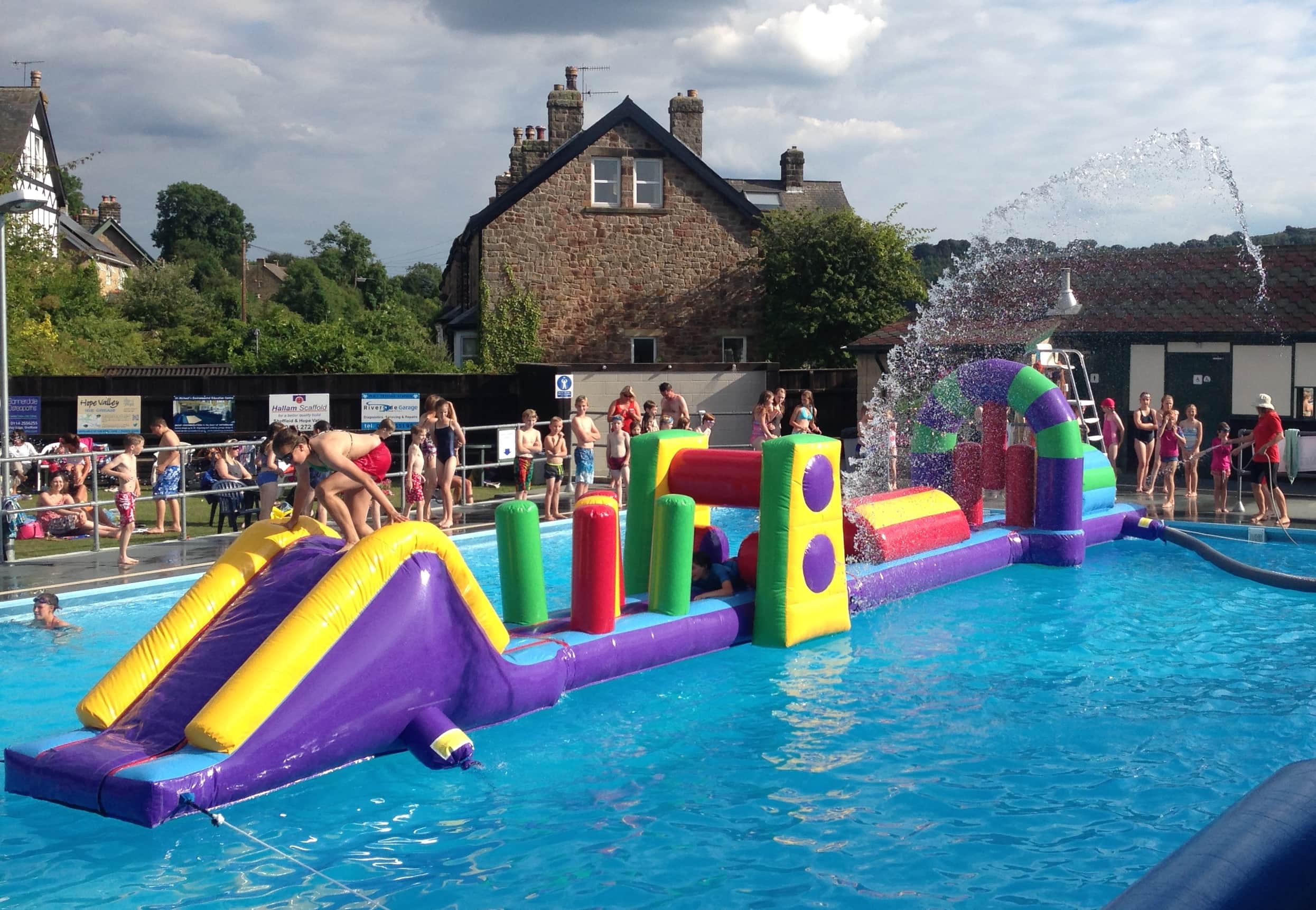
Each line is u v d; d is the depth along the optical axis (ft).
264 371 82.02
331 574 21.79
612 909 16.71
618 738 24.07
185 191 356.18
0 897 17.03
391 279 366.43
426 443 47.14
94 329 104.88
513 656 25.36
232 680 20.35
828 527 32.19
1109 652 30.94
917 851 18.61
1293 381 60.90
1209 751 23.17
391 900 16.98
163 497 42.55
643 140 89.30
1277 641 32.04
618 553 28.27
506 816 20.10
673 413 57.41
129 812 19.07
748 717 25.45
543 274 88.94
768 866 18.11
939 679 28.35
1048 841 18.92
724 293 91.35
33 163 151.64
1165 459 52.75
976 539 41.37
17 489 52.13
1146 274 67.36
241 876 17.74
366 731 21.56
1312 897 10.55
